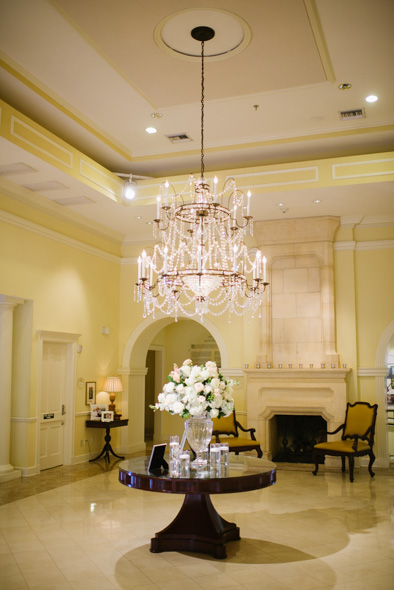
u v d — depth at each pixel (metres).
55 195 8.30
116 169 9.04
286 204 8.77
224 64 6.11
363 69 6.21
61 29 5.49
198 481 4.44
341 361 9.52
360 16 5.27
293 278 9.84
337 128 7.70
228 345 10.34
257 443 8.95
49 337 8.88
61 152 7.24
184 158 8.60
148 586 4.13
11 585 4.14
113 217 9.55
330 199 8.50
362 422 8.77
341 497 7.10
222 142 8.20
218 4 5.11
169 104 7.05
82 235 9.91
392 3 5.06
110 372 10.70
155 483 4.52
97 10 5.20
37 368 8.58
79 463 9.52
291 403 9.45
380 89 6.66
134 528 5.65
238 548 5.00
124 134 7.95
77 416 9.61
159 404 5.17
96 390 10.20
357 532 5.52
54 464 9.12
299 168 8.02
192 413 4.96
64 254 9.38
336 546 5.07
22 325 8.52
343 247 9.73
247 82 6.48
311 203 8.72
